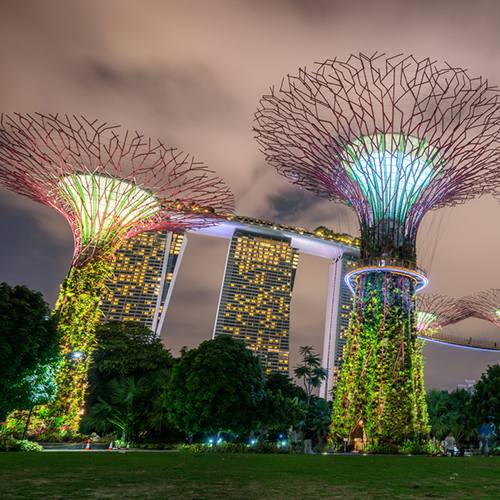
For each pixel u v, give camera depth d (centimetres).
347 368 3641
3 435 2638
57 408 3156
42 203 3675
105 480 927
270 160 3794
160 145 3544
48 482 877
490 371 3634
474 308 6500
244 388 3319
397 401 3300
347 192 3897
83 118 3322
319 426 5547
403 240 3747
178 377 3381
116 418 4153
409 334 3562
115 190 3606
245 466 1389
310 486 892
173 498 707
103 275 3553
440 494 789
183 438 3947
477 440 4691
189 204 3878
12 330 2319
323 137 3438
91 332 3475
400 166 3612
